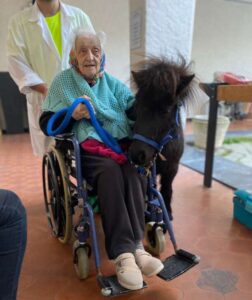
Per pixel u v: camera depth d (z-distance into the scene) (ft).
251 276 3.99
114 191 3.47
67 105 4.12
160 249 4.31
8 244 2.43
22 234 2.55
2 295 2.54
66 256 4.52
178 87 3.56
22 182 7.88
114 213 3.46
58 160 4.21
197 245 4.74
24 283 3.92
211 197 6.69
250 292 3.68
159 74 3.48
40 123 4.33
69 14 5.49
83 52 4.04
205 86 6.81
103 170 3.54
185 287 3.77
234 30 19.51
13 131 15.40
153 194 4.16
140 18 6.70
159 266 3.33
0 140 13.64
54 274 4.10
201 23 18.44
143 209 3.69
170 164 4.32
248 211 5.18
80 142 3.96
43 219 5.75
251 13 19.61
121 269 3.24
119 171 3.60
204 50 19.03
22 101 15.16
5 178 8.22
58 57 5.41
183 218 5.66
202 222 5.50
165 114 3.56
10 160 10.09
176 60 4.08
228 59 19.94
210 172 7.22
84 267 3.86
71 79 4.20
